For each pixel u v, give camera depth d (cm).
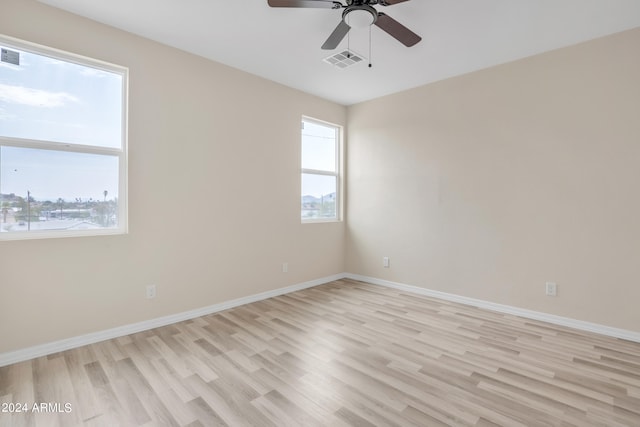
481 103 353
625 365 227
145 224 288
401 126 423
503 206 339
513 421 168
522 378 210
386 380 207
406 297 392
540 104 315
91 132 265
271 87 387
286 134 405
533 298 321
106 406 180
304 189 443
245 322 308
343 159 487
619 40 275
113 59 269
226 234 347
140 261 286
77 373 214
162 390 196
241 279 361
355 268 482
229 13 250
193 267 321
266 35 284
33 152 241
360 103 470
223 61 335
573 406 181
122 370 218
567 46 299
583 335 280
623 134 274
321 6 203
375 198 453
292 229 416
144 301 289
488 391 196
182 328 293
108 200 274
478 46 301
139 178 284
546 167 312
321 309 347
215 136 335
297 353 244
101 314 265
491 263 348
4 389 196
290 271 415
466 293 366
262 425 166
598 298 287
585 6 238
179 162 309
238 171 356
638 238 269
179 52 308
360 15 205
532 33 278
